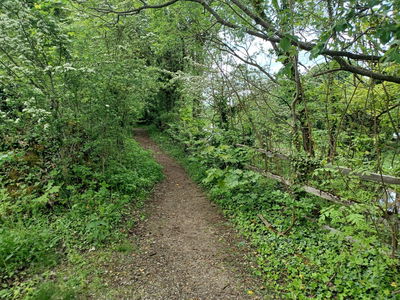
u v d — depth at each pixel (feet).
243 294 10.89
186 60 37.47
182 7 18.67
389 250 11.23
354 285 10.40
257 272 12.08
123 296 10.67
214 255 14.01
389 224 10.93
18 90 18.13
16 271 11.75
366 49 10.05
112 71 21.71
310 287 10.64
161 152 43.73
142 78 26.04
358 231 12.50
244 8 9.87
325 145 16.51
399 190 10.79
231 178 19.11
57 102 19.40
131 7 21.48
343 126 16.90
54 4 18.19
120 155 26.35
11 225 14.94
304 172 16.21
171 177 30.53
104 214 16.71
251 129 24.63
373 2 5.38
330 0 9.02
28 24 17.24
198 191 25.54
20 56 17.62
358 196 12.35
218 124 26.96
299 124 16.83
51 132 18.78
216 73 24.68
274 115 20.33
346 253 11.59
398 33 5.03
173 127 42.80
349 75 15.43
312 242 13.71
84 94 20.89
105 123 22.03
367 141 14.85
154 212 20.04
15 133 21.43
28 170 20.22
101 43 26.84
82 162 22.33
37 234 14.16
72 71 17.89
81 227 15.52
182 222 18.51
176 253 14.23
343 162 14.37
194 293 11.00
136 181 23.63
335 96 16.83
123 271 12.34
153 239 15.71
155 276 12.12
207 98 27.68
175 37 24.13
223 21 11.20
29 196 17.28
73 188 18.21
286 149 19.06
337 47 8.34
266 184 20.33
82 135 23.18
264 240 14.69
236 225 17.26
